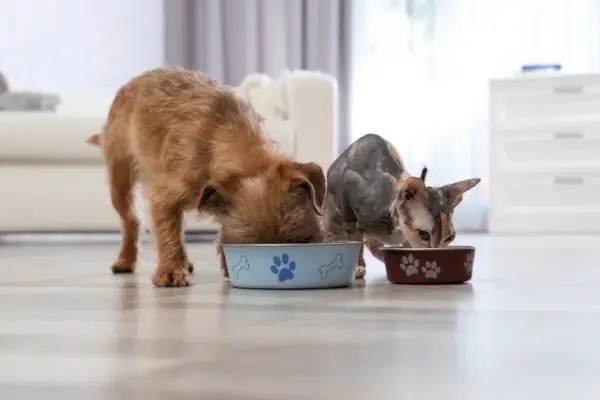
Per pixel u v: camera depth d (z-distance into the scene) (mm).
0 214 4184
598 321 1397
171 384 892
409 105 6219
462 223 6098
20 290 1993
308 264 1941
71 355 1080
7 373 962
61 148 4156
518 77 5645
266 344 1162
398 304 1651
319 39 6250
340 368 982
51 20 6117
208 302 1703
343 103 6246
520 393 847
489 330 1298
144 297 1816
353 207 2273
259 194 1942
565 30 6102
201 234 4934
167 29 6258
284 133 4215
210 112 2086
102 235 5188
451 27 6152
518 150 5676
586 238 4867
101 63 6219
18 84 6070
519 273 2408
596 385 888
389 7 6230
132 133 2303
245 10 6250
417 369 976
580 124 5582
